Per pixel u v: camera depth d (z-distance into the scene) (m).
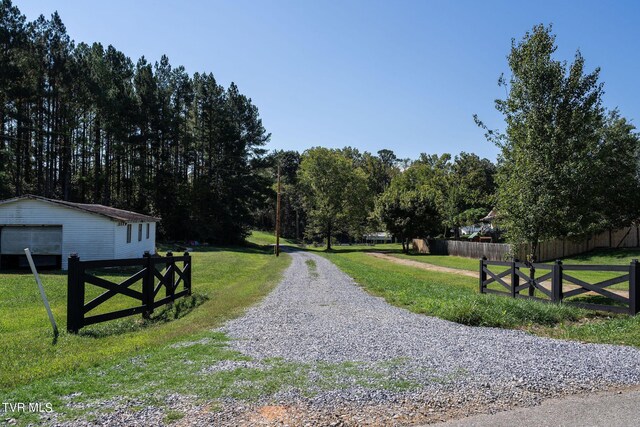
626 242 34.19
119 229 24.06
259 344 6.99
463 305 9.55
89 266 8.50
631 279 9.54
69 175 44.31
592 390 4.87
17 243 23.05
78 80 39.31
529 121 13.01
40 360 6.31
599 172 13.41
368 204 64.19
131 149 47.38
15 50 35.53
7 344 7.25
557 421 4.02
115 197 49.25
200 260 30.17
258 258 35.41
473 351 6.55
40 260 25.19
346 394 4.64
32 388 4.89
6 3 35.50
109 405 4.32
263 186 62.12
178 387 4.84
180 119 52.09
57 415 4.09
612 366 5.73
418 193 49.88
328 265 27.55
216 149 57.47
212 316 9.63
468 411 4.26
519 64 13.42
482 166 67.50
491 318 8.99
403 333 7.92
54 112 41.28
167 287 11.46
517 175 13.44
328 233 61.50
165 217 50.81
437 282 18.08
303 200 70.19
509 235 14.06
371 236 86.81
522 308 9.77
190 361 5.94
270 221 98.00
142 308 9.79
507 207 13.66
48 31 38.53
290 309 10.70
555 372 5.45
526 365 5.77
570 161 12.46
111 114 42.00
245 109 61.56
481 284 13.89
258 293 13.70
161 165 51.28
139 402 4.40
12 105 37.47
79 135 44.62
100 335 8.04
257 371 5.44
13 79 34.78
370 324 8.81
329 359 6.06
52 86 39.38
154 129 49.19
